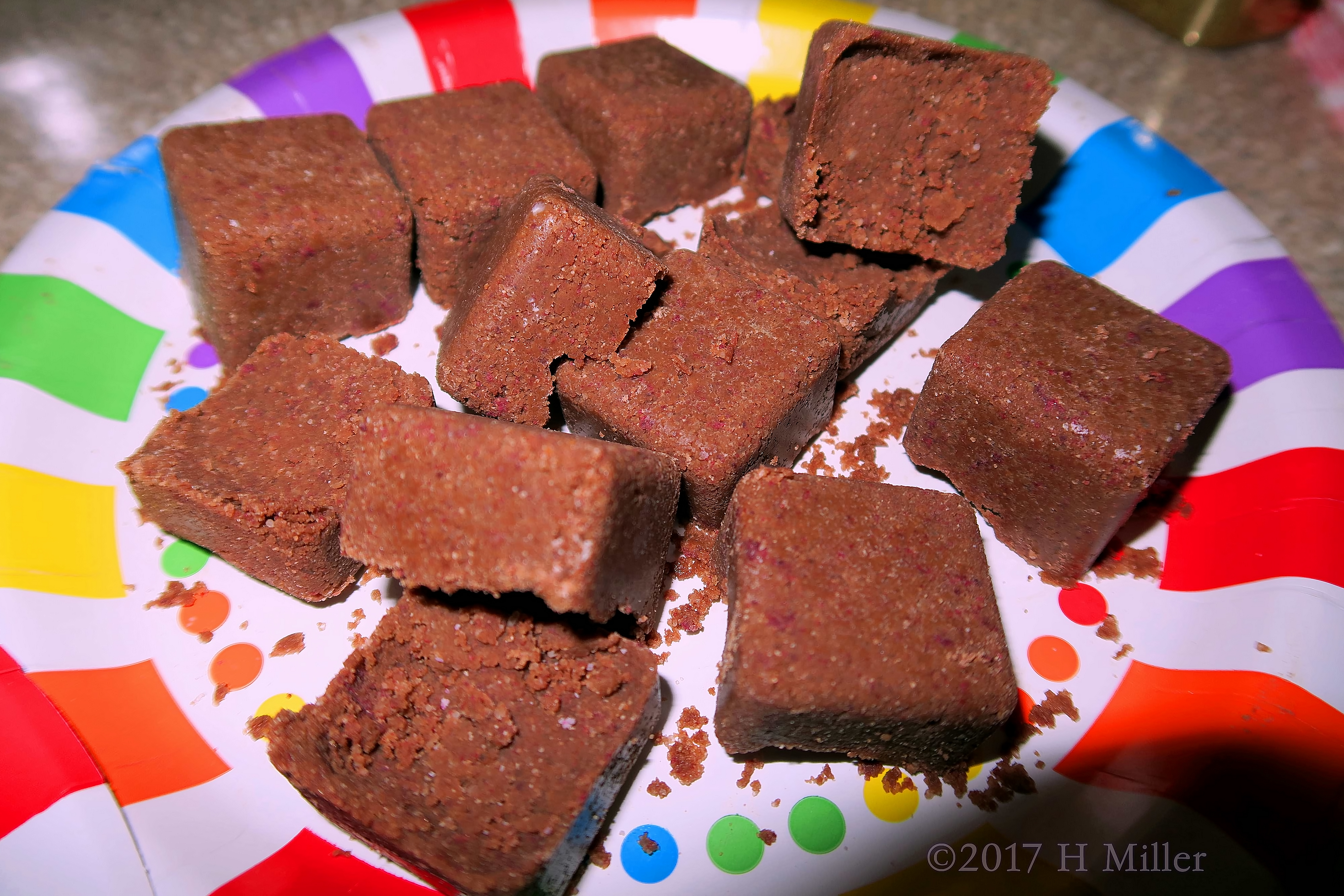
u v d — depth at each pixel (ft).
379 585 0.48
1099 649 0.47
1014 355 0.47
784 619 0.40
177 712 0.44
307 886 0.40
